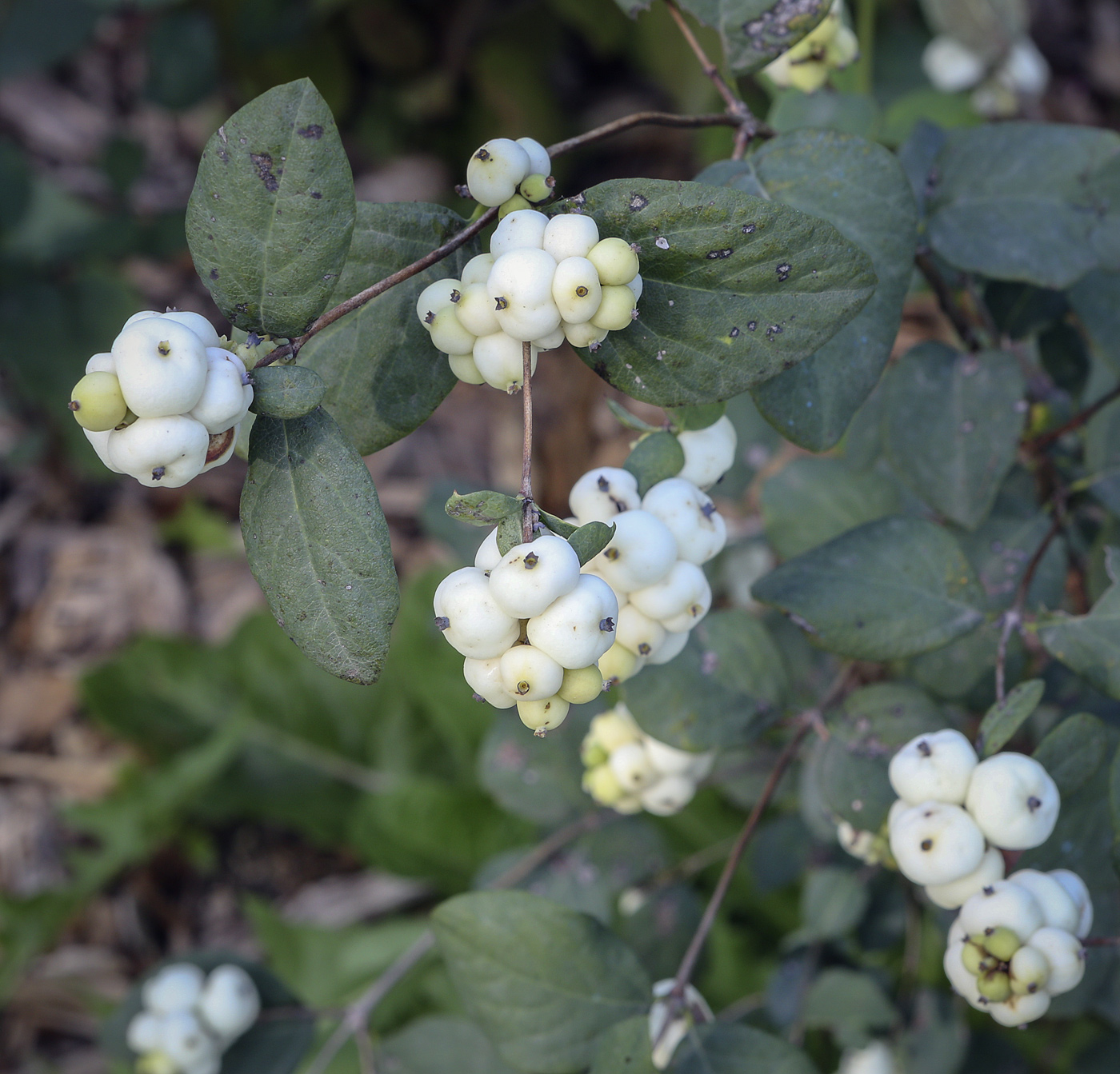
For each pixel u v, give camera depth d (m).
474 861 0.62
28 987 0.67
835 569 0.36
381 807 0.62
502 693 0.29
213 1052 0.43
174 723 0.70
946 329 0.73
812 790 0.44
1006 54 0.56
